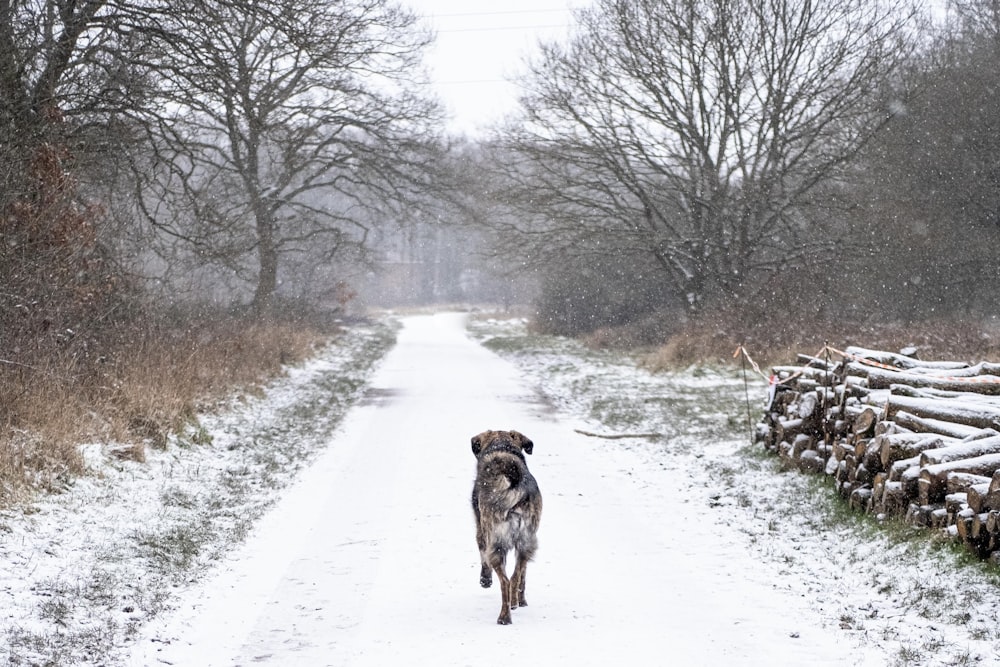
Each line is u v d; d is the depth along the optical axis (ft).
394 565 28.19
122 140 56.24
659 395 71.46
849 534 30.27
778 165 109.91
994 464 27.73
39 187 46.98
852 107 104.12
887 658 20.30
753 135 109.70
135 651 20.85
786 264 109.60
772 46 104.37
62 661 19.70
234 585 26.20
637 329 127.85
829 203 106.93
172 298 67.36
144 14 52.90
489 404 68.18
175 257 64.39
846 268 103.86
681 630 22.33
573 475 42.32
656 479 41.47
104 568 26.14
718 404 64.54
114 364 49.03
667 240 112.88
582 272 143.13
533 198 115.75
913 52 106.52
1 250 42.29
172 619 23.20
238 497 36.96
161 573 26.61
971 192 106.01
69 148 52.31
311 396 70.13
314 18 59.26
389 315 273.95
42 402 38.06
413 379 87.20
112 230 55.67
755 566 27.94
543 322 163.32
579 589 25.82
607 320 150.10
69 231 47.75
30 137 47.50
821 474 37.78
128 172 61.57
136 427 43.62
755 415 58.70
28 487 31.40
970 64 108.47
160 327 60.13
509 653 20.81
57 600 23.11
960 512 26.48
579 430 55.06
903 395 34.40
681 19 106.93
